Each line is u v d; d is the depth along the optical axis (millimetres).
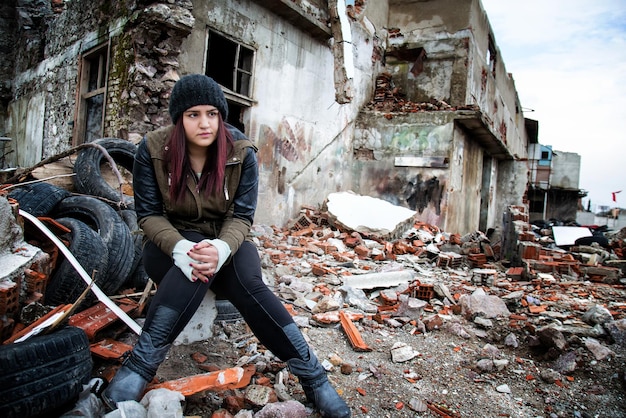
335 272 4727
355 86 10117
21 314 1852
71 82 7637
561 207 33000
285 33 7895
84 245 2539
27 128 9836
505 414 2234
